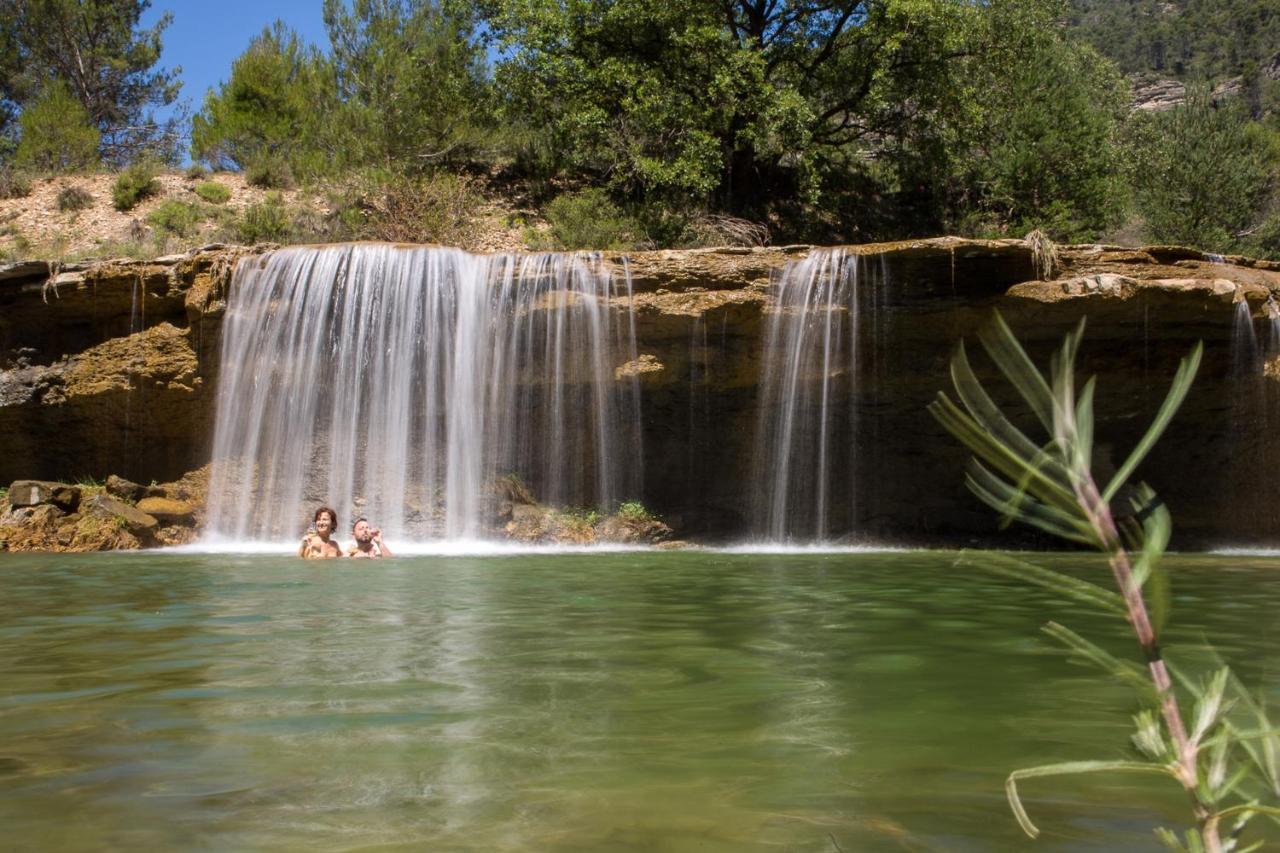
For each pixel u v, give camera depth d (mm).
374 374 16031
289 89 28203
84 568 10328
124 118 40469
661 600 7156
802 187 27078
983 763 2789
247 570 9984
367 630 5613
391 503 15930
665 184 24203
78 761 2873
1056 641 5078
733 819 2295
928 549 15242
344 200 24094
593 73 24406
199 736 3158
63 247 23062
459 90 26547
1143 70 123125
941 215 29578
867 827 2234
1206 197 32688
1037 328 15070
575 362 15812
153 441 16516
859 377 15953
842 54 27516
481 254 16031
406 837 2193
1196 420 16188
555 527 15906
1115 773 2664
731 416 16656
